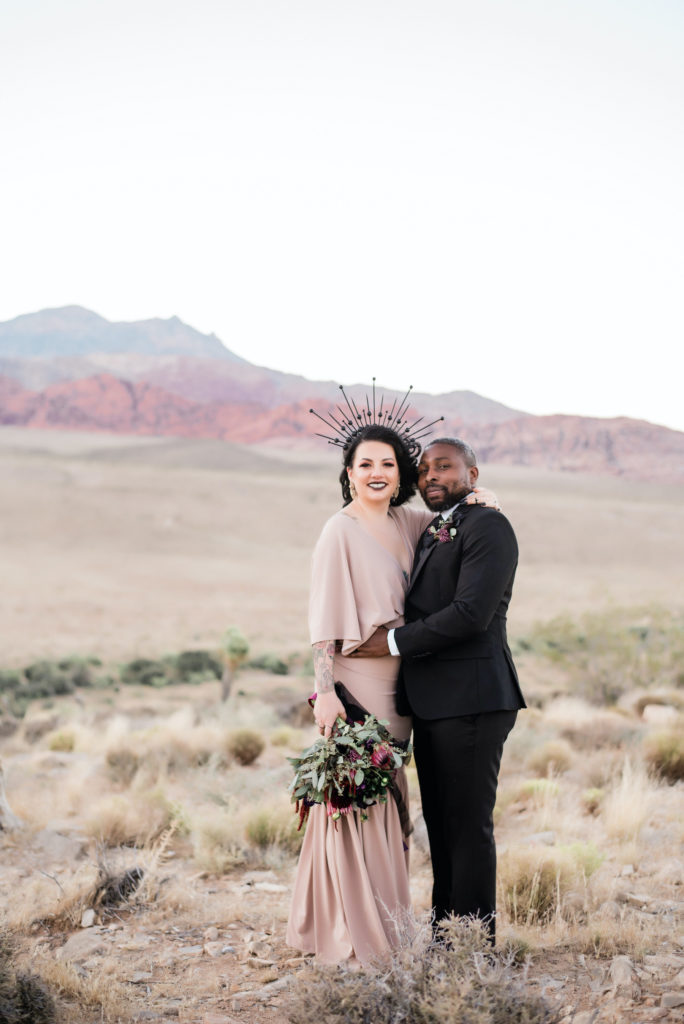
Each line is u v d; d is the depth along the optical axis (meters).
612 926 3.84
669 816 6.16
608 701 20.33
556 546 126.12
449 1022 2.65
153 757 9.04
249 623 74.50
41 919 4.39
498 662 3.49
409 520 3.85
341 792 3.41
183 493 151.75
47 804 7.14
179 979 3.59
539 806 6.75
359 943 3.42
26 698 34.69
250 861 5.55
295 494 156.25
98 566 107.44
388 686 3.63
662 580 104.31
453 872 3.51
